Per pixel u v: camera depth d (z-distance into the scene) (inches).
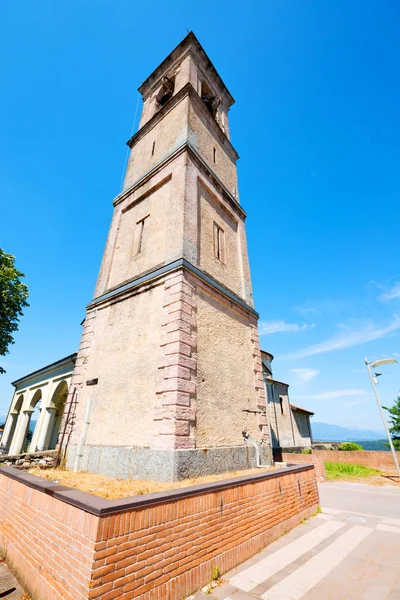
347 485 529.3
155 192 423.8
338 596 148.4
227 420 303.0
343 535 240.7
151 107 606.9
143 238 401.7
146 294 330.0
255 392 374.9
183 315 279.9
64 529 134.8
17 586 154.2
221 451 272.1
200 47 594.6
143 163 502.0
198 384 275.7
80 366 364.8
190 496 163.0
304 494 300.2
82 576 113.0
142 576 126.4
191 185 381.4
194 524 160.1
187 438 238.2
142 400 267.9
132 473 237.0
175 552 144.5
